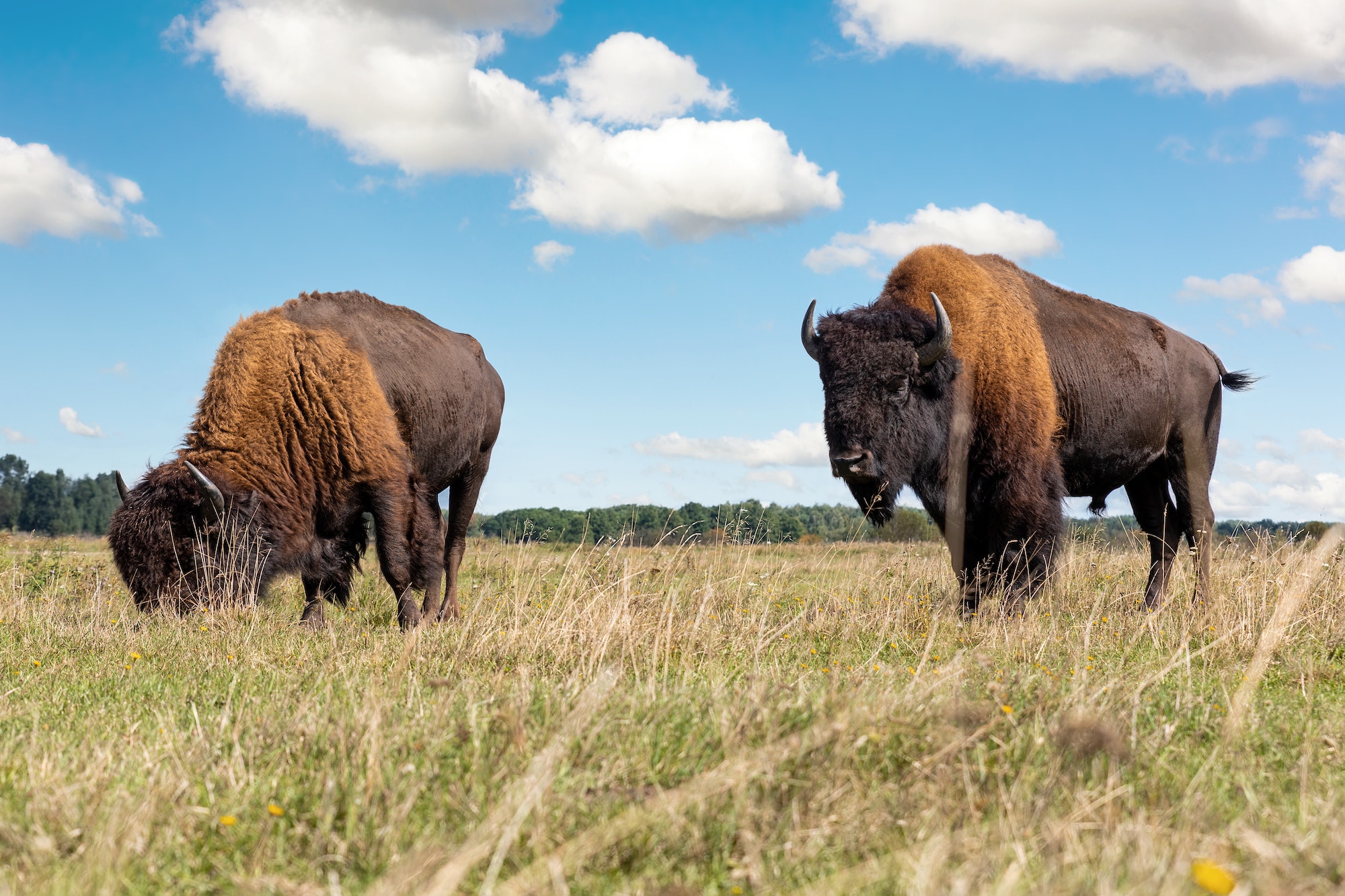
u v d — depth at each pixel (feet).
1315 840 7.15
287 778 9.09
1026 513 23.07
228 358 24.06
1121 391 26.11
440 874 6.37
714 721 10.26
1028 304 25.12
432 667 15.69
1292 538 24.32
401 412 25.67
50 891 6.77
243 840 7.89
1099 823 7.58
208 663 16.56
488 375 30.94
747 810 7.81
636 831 7.61
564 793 8.34
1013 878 6.23
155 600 22.30
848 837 7.65
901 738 9.70
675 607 18.38
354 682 13.66
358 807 8.21
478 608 20.15
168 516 22.67
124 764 9.60
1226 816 8.21
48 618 22.20
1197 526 27.94
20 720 12.38
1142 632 19.11
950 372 22.12
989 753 9.54
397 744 9.81
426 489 25.61
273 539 23.38
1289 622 18.13
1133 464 27.30
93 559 38.34
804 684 12.21
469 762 9.33
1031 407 23.18
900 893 6.58
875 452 21.63
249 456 23.43
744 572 23.16
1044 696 11.28
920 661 15.94
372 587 31.60
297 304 25.00
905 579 25.63
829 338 22.35
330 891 6.70
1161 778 9.05
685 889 6.54
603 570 21.83
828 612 20.86
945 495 23.62
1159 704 12.08
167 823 8.05
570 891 6.85
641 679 14.74
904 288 24.41
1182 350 28.58
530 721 10.55
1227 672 15.35
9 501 321.11
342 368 23.90
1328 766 9.86
